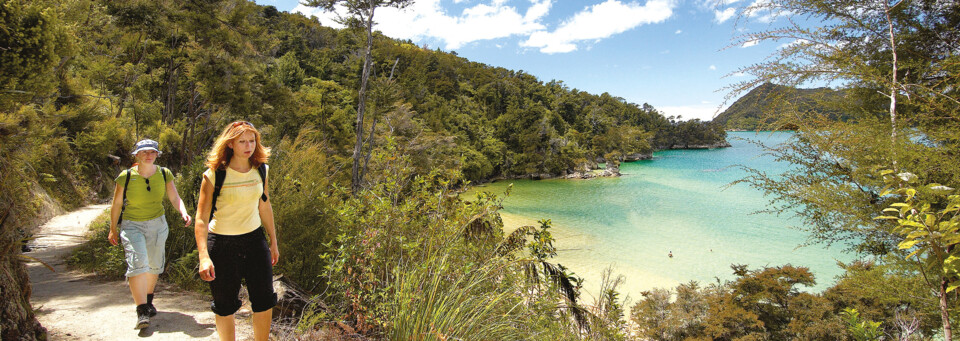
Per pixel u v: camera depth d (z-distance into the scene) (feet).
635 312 55.16
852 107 11.91
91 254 17.95
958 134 8.46
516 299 10.55
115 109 61.41
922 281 9.97
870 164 10.02
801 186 11.34
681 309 52.65
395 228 11.23
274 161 17.16
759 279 49.78
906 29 10.85
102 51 64.08
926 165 8.81
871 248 11.59
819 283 72.18
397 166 12.95
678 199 167.12
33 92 12.46
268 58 82.12
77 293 13.23
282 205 15.70
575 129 406.41
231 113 71.56
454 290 9.63
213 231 7.40
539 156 266.77
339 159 56.08
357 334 9.41
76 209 39.88
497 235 13.60
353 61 283.59
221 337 7.67
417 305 9.30
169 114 70.95
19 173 7.93
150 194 10.87
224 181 7.25
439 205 12.24
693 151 488.85
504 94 416.87
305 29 350.84
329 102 116.47
